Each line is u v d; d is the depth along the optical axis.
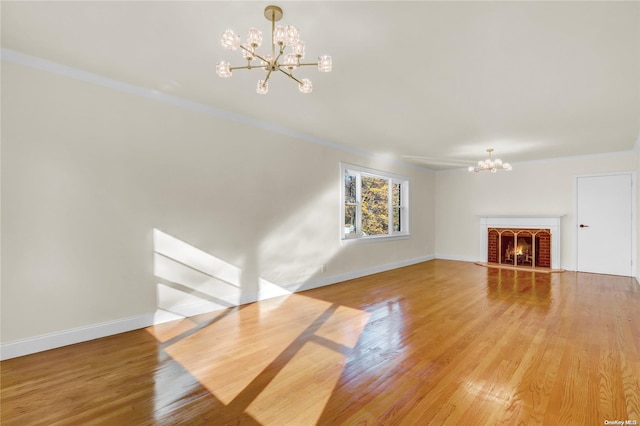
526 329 3.07
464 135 4.84
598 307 3.80
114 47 2.44
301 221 4.74
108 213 2.96
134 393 1.99
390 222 6.72
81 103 2.82
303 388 2.05
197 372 2.25
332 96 3.37
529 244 6.94
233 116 3.91
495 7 1.94
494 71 2.79
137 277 3.13
